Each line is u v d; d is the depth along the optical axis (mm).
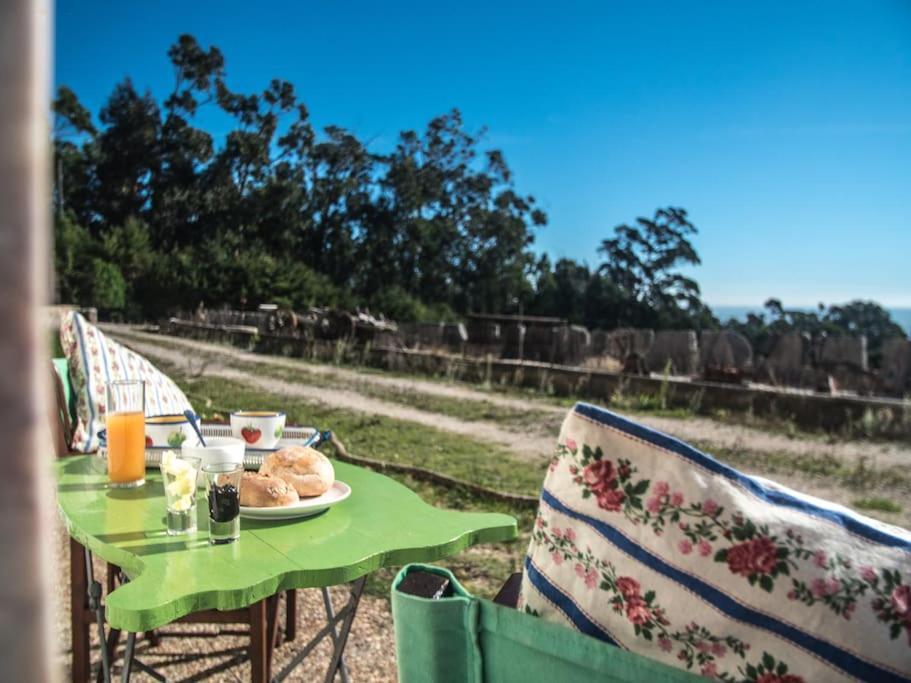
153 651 2791
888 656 900
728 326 44156
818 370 13359
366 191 61562
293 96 57938
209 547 1730
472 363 14500
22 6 225
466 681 1111
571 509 1068
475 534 1920
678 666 988
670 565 987
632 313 63188
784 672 930
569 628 1010
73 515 1920
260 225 57125
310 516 1995
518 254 64500
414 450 7355
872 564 931
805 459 8031
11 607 242
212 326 24391
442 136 64375
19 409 233
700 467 987
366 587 3486
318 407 10039
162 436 2408
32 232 232
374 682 2660
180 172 56688
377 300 46344
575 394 12844
